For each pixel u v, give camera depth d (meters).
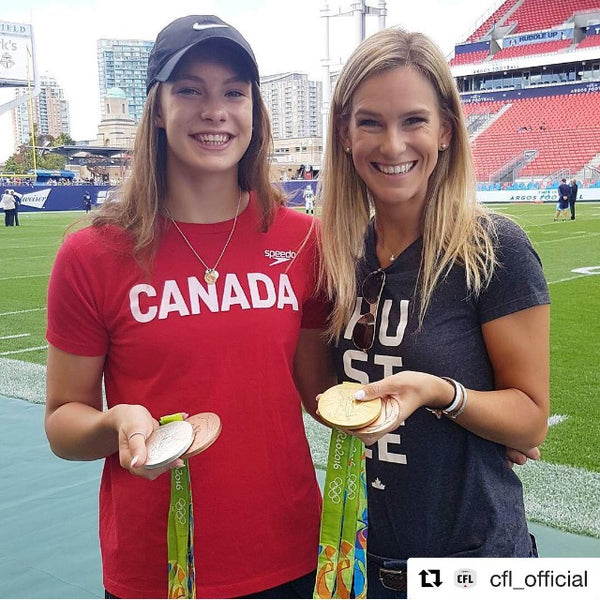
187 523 1.62
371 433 1.48
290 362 1.83
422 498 1.77
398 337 1.75
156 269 1.69
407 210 1.81
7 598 2.86
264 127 1.82
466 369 1.72
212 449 1.70
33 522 3.48
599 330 7.40
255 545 1.75
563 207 21.50
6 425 4.88
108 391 1.79
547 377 1.72
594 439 4.39
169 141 1.69
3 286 11.58
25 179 46.44
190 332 1.67
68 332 1.69
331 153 1.87
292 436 1.81
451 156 1.79
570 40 38.56
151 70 1.68
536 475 3.87
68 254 1.68
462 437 1.74
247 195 1.84
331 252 1.85
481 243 1.69
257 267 1.78
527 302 1.67
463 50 42.50
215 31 1.62
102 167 49.84
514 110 37.97
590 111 35.28
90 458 1.72
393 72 1.68
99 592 2.89
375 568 1.85
